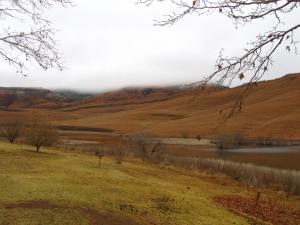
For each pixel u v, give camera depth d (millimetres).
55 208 16406
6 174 24109
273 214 24562
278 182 37375
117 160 44375
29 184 21188
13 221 13914
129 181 27484
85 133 149125
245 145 101812
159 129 169500
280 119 157000
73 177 25531
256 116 168750
